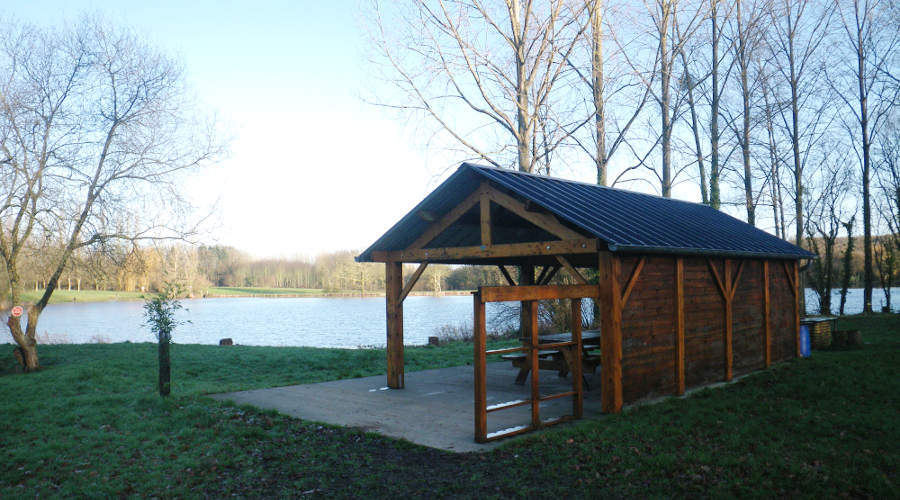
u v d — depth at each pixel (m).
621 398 7.77
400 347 10.31
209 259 62.59
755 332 11.38
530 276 13.26
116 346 17.98
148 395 9.23
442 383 10.81
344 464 6.00
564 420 7.51
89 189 14.70
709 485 5.07
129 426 7.52
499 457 6.05
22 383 10.90
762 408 7.80
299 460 6.17
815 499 4.71
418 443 6.61
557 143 21.48
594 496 4.95
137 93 14.97
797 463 5.53
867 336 16.50
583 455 5.96
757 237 12.33
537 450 6.21
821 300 28.06
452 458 6.07
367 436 6.94
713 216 13.22
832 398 8.37
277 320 43.88
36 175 13.99
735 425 6.98
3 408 8.54
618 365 7.71
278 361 14.27
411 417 7.93
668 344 8.82
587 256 11.59
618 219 8.63
